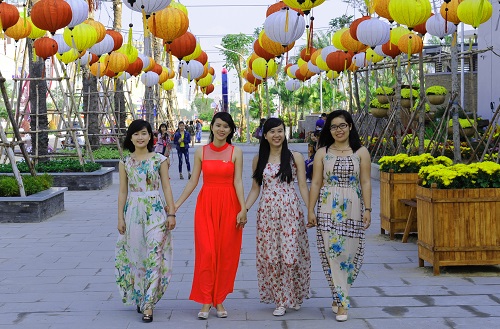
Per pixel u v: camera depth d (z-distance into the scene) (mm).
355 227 6133
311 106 60719
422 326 5773
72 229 11578
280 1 13758
